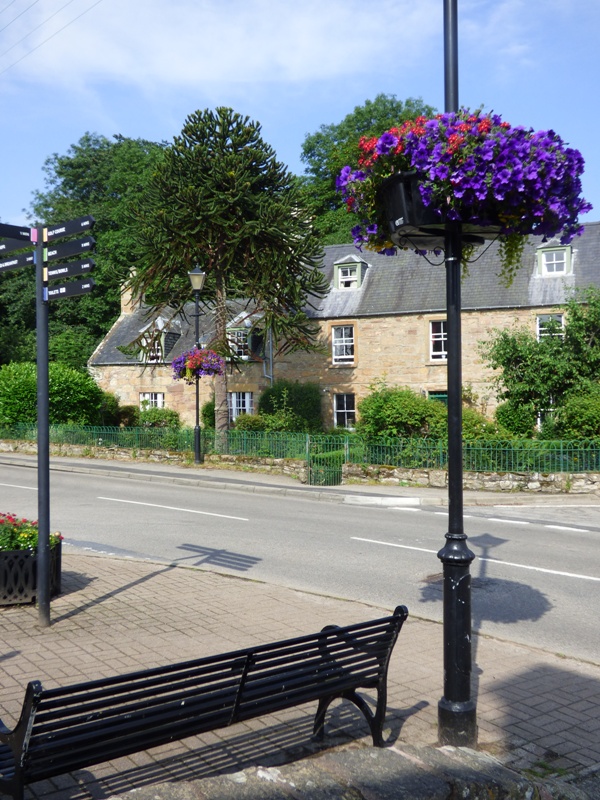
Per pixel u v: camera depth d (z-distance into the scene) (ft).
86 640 22.90
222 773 14.71
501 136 14.96
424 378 101.30
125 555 36.73
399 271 107.55
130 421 116.78
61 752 11.89
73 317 157.99
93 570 32.89
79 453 94.68
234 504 57.06
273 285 84.64
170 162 82.69
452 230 16.06
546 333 81.35
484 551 40.14
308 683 14.98
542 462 65.05
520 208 15.49
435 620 26.78
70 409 104.88
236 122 83.20
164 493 63.36
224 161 80.12
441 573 34.37
